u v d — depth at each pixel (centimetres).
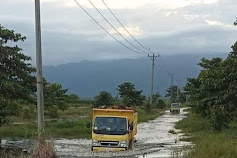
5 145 1945
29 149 1566
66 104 5403
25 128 3075
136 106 7925
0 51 1992
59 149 2145
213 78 2273
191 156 1537
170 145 2330
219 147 1503
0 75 1970
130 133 2122
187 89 4575
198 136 2580
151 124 4959
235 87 2097
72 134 3088
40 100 1852
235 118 2280
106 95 5581
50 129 3162
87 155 1828
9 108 1961
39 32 1866
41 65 1867
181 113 8412
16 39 2041
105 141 2006
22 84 2080
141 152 1950
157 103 10169
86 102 9594
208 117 2664
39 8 1869
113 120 2070
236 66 2072
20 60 2062
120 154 1877
